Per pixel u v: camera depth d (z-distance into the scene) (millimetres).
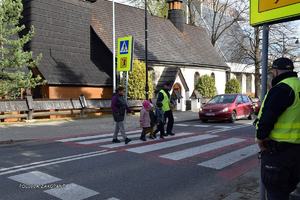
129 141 12477
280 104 3928
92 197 6504
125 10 34438
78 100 22578
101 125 18172
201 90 34906
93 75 27000
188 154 10539
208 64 38906
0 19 18078
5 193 6629
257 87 40156
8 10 18547
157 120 13469
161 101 13602
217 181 7777
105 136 14320
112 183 7438
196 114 25797
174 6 40594
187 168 8875
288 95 3939
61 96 24656
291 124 3992
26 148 11508
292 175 4102
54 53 25812
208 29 51500
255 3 5406
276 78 4188
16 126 17062
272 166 4047
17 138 13383
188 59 36531
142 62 27953
